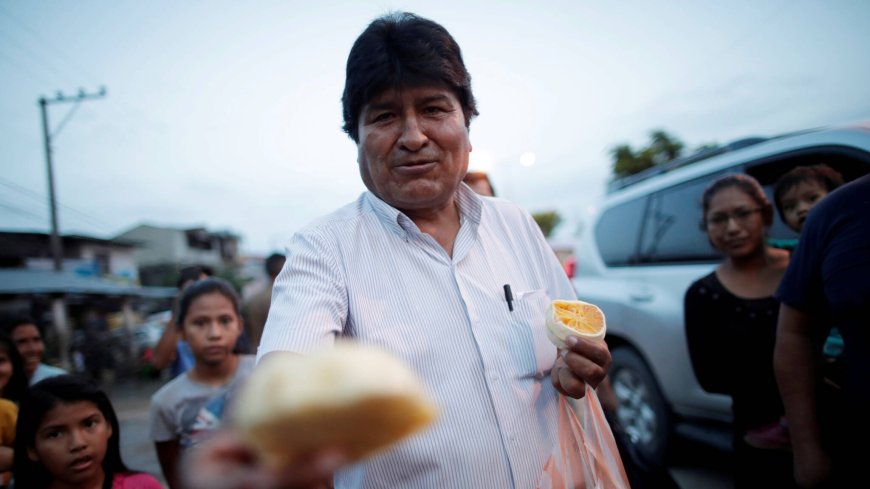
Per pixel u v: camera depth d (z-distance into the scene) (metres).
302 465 0.45
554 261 1.65
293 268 1.21
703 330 2.53
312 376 0.46
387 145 1.29
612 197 4.61
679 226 3.64
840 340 2.14
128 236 34.56
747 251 2.37
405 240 1.32
